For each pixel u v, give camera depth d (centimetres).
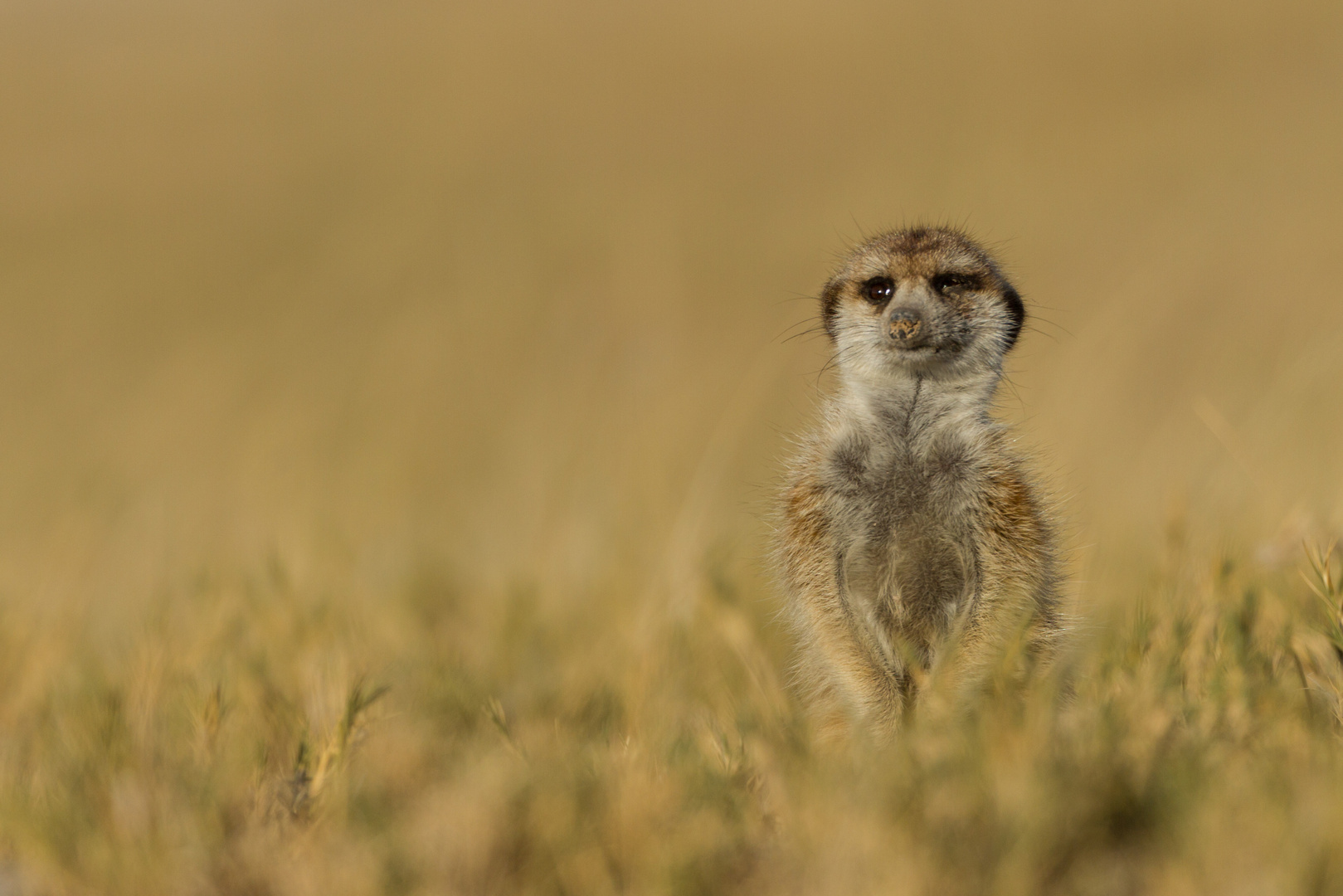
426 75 5378
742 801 666
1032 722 664
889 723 888
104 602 1399
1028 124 4003
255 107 5284
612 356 2289
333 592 1166
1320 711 742
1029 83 4362
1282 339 2075
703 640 1018
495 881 581
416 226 3800
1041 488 968
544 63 5375
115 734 797
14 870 645
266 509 1706
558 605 1209
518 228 3662
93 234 4091
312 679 895
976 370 983
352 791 680
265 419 2095
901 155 3997
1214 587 885
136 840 632
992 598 887
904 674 930
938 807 589
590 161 4344
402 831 613
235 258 3744
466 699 911
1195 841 538
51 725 892
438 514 1833
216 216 4181
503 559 1452
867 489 956
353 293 3234
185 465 1997
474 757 724
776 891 557
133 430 2248
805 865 567
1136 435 1653
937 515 947
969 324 976
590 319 2670
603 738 850
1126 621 927
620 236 3391
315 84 5488
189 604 1130
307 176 4422
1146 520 1250
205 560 1357
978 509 919
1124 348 1758
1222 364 1931
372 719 791
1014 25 4881
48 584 1324
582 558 1342
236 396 2353
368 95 5297
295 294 3338
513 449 1931
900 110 4388
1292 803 572
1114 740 638
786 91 4725
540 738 817
